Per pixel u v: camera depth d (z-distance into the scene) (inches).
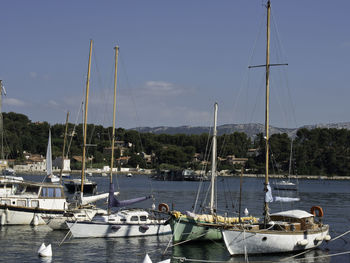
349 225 2143.2
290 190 5698.8
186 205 3102.9
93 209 1900.8
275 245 1379.2
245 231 1341.0
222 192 4805.6
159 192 4633.4
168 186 6067.9
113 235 1632.6
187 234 1485.0
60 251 1428.4
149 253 1419.8
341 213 2694.4
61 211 1911.9
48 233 1728.6
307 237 1456.7
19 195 1879.9
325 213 2689.5
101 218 1662.2
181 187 5797.2
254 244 1354.6
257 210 2829.7
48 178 3686.0
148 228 1672.0
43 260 1316.4
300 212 1553.9
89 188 4055.1
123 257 1366.9
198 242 1534.2
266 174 1497.3
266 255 1387.8
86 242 1560.0
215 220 1556.3
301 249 1449.3
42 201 1903.3
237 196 4124.0
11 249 1450.5
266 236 1354.6
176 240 1469.0
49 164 3698.3
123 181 7436.0
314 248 1539.1
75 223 1595.7
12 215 1855.3
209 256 1384.1
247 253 1368.1
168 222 1488.7
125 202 1750.7
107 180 7593.5
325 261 1358.3
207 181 7618.1
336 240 1713.8
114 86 1931.6
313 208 1608.0
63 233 1733.5
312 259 1381.6
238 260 1332.4
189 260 1333.7
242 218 1636.3
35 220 1878.7
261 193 4653.1
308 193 5093.5
